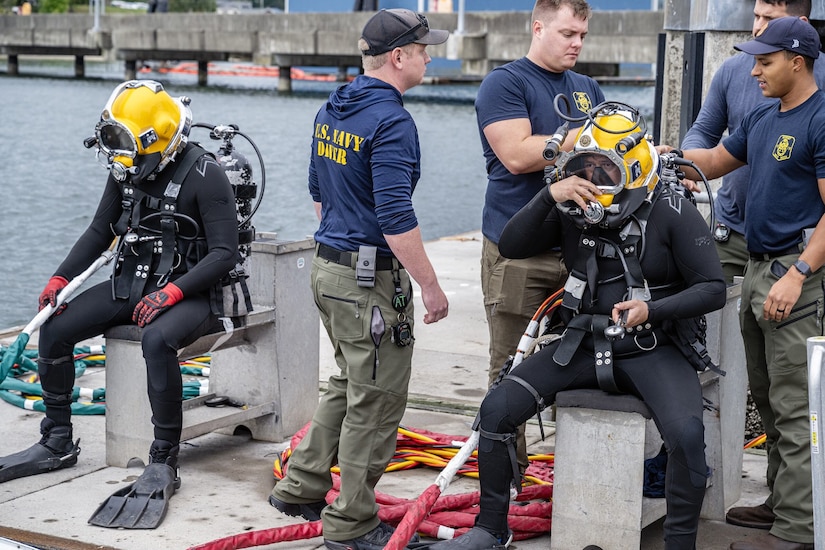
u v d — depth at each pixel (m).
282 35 39.50
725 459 4.43
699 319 3.95
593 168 3.78
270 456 5.16
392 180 3.85
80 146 22.80
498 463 3.93
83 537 4.18
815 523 3.09
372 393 3.97
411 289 4.03
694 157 4.47
